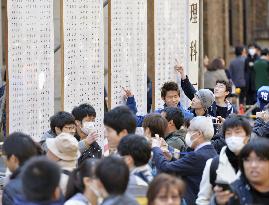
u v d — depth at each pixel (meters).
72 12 29.97
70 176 17.00
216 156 19.81
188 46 34.09
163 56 33.31
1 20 43.03
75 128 24.81
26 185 14.79
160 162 20.91
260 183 16.94
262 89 29.45
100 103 31.00
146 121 22.03
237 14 72.00
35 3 29.05
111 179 15.55
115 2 31.30
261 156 16.88
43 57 29.44
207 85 46.81
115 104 31.58
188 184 20.98
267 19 77.25
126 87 31.89
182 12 33.84
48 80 29.66
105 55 40.97
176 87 28.59
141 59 32.31
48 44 29.55
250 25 75.94
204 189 19.23
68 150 19.80
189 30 34.09
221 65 46.88
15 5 28.50
